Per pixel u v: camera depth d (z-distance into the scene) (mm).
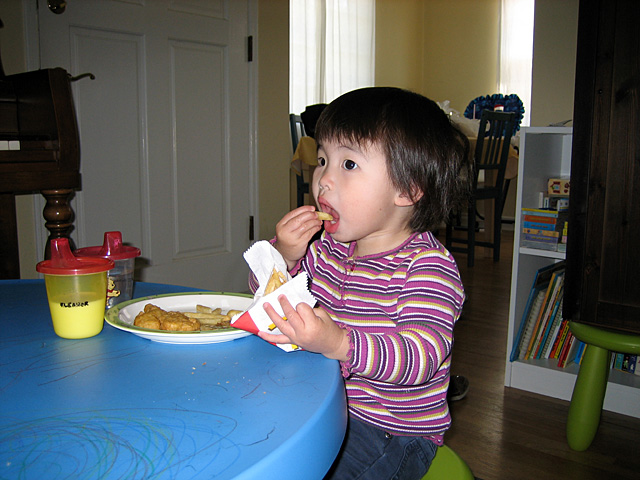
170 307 747
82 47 2127
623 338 1372
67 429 398
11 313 698
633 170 1268
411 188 747
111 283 746
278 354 566
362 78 5191
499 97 4855
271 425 406
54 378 494
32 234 2055
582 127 1308
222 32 2613
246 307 749
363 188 734
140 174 2367
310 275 839
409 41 5941
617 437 1569
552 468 1408
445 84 6070
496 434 1575
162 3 2354
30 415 420
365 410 771
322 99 4551
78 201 2174
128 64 2273
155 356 553
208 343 594
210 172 2652
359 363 572
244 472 344
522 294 1885
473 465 1415
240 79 2730
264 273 627
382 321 742
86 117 2164
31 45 1979
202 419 416
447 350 643
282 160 3002
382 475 705
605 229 1324
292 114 3889
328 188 753
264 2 2803
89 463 354
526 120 5613
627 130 1259
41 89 1559
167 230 2492
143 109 2344
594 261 1350
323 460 418
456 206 894
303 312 537
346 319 767
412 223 782
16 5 1936
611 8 1228
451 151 800
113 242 750
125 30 2238
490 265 3820
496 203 3869
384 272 761
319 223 779
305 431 399
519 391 1861
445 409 774
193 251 2623
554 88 2805
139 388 473
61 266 601
